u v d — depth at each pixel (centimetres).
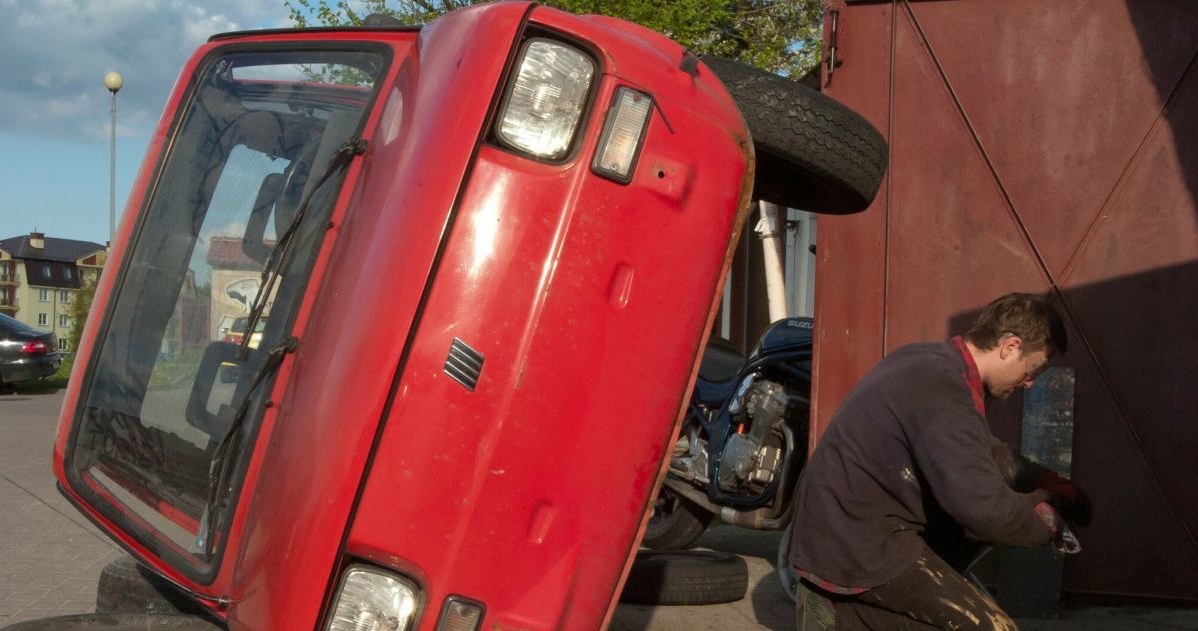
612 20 370
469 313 317
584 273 326
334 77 386
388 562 310
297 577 309
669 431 345
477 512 314
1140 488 638
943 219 662
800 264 1403
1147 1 642
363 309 320
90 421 407
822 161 459
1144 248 641
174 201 408
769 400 660
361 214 337
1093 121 647
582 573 329
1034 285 653
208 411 367
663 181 338
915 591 347
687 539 718
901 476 351
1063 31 651
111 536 391
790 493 648
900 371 356
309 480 313
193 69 427
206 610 405
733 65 457
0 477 1049
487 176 323
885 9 671
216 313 378
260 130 394
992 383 368
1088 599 644
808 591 366
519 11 335
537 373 320
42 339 2352
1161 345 639
